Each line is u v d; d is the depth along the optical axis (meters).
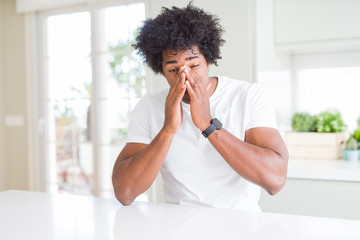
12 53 3.64
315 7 1.94
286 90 2.32
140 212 0.95
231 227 0.79
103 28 3.26
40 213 0.95
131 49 3.14
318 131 2.04
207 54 1.12
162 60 1.18
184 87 1.05
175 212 0.94
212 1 1.83
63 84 3.51
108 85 3.29
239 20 1.78
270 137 1.11
